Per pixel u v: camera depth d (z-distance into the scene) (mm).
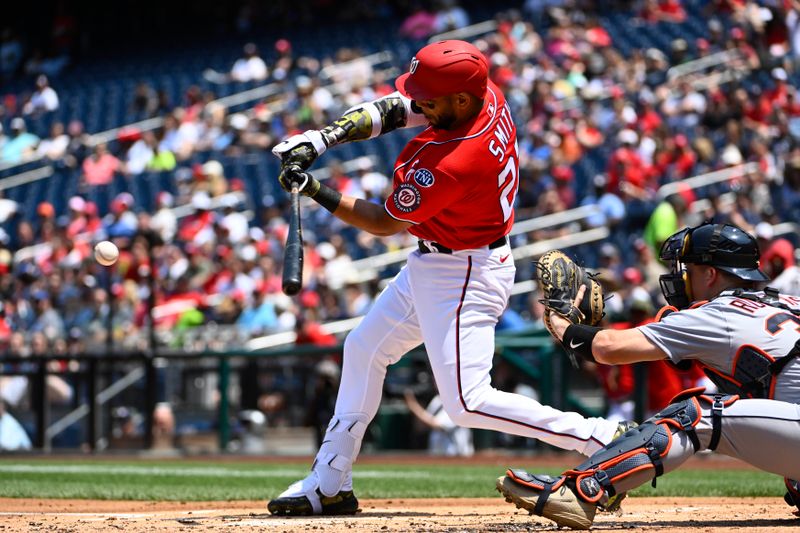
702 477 20094
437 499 15031
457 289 11164
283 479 20406
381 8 73125
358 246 42312
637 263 34188
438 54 10625
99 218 51812
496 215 11133
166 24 80938
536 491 9734
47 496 16062
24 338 35312
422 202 10641
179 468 24531
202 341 34219
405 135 51875
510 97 51438
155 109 61875
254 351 31422
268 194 48969
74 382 32844
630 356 10117
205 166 48469
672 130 45656
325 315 36094
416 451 30000
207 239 44344
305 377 31375
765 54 48781
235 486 18500
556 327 10539
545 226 38938
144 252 37812
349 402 12195
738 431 9688
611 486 9688
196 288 39625
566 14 59688
